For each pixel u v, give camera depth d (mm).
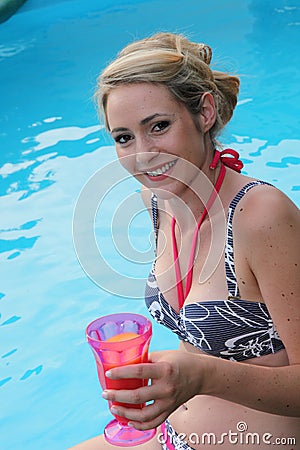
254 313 3332
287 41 12602
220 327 3369
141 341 2760
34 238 8109
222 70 3664
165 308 3703
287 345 3162
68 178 9156
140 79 3164
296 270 3109
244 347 3387
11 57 13250
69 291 7270
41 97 11555
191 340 3494
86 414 5895
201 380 2803
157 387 2701
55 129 10492
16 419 5910
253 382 2934
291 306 3133
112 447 3922
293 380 2998
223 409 3559
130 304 7043
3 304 7199
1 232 8266
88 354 6512
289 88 10969
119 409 2766
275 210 3139
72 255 7781
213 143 3518
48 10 15211
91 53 13008
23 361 6496
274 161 9008
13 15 15141
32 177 9289
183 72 3211
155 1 15219
